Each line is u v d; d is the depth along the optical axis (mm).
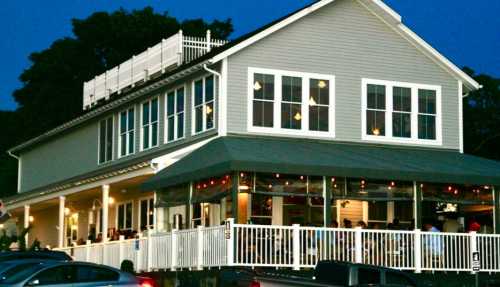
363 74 33969
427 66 35125
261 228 26812
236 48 31828
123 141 40188
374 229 29000
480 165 32281
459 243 29375
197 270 27547
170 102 35906
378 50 34344
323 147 31922
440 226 34344
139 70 44562
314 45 33312
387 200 29734
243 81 32125
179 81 34906
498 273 29828
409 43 34906
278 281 20172
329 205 28562
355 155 30984
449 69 35312
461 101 35562
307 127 32750
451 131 35188
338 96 33438
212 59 31500
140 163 32094
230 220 26422
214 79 32438
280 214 32156
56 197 41531
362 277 21312
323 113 33125
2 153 73062
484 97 58219
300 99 32812
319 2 33062
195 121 33688
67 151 47344
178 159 31547
